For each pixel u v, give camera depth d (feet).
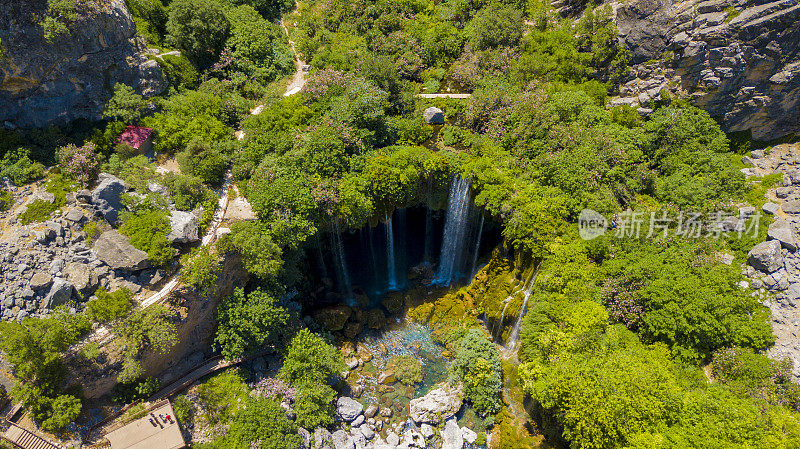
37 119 124.06
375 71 149.79
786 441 88.22
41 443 96.02
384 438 118.52
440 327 140.56
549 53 165.27
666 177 139.54
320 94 151.23
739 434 90.22
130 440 100.17
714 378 105.29
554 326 112.16
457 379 126.52
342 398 121.29
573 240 122.42
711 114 146.20
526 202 128.36
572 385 97.86
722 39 135.13
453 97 161.89
